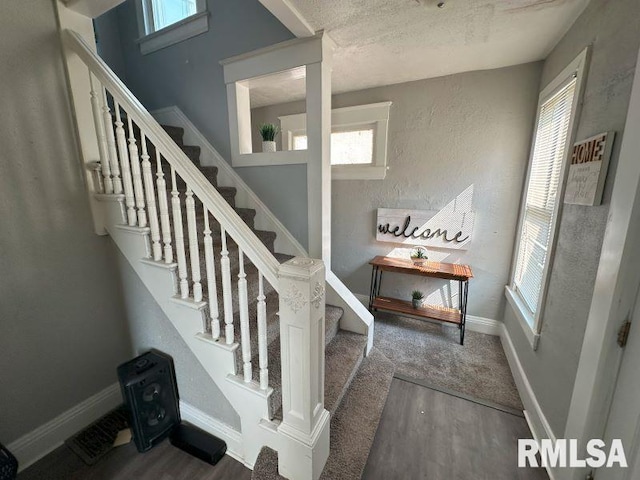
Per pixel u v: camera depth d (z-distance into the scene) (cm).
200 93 237
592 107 127
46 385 151
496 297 251
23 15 127
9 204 131
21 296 139
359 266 304
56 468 143
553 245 154
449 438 157
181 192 203
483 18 150
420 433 160
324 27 161
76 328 160
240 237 118
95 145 154
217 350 137
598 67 124
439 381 200
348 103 272
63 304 154
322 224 203
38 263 143
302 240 218
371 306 281
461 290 244
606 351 100
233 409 146
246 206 232
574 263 130
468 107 232
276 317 164
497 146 229
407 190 267
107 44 264
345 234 302
